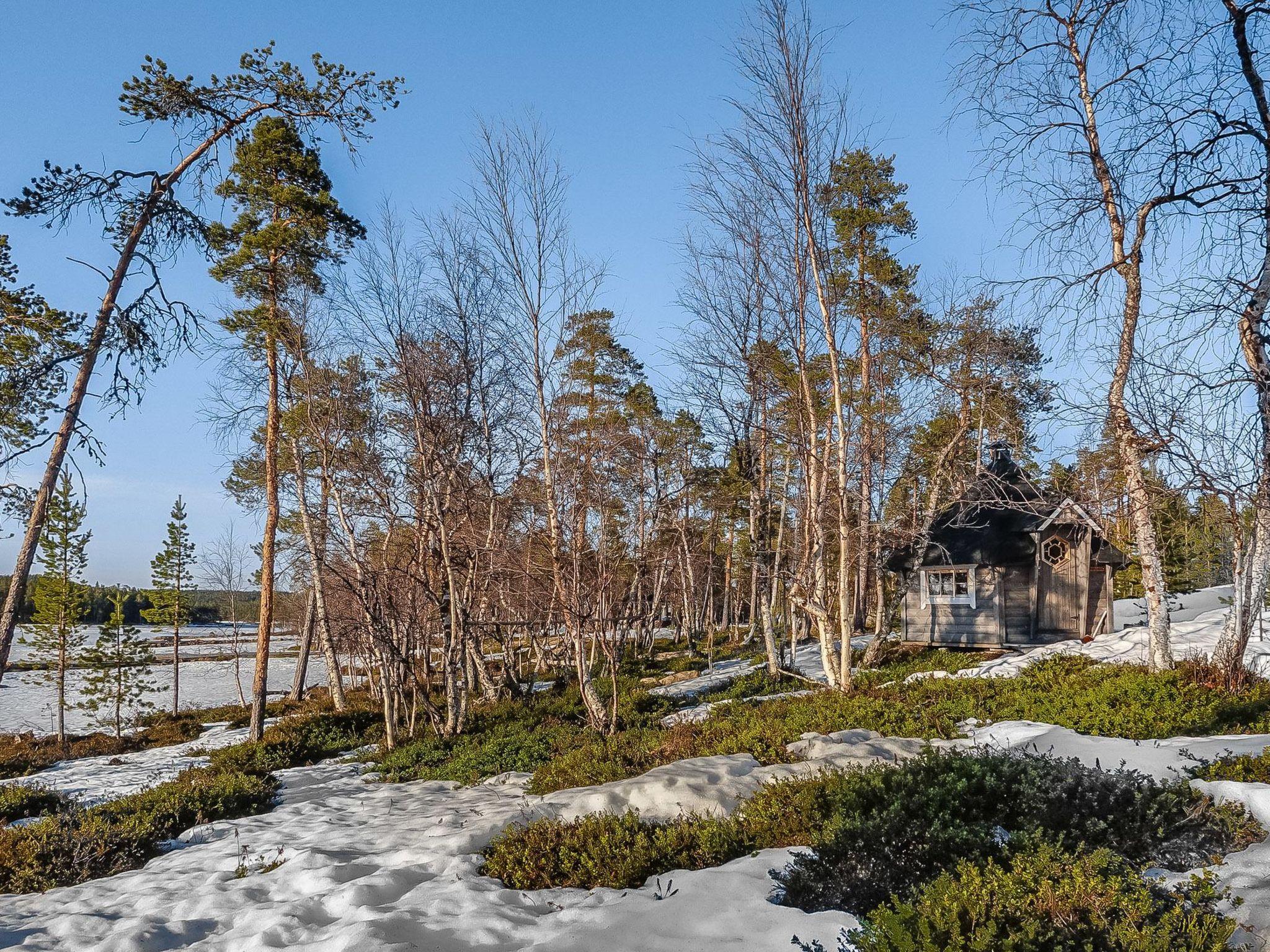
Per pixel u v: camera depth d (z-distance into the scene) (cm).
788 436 2025
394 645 1742
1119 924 402
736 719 1322
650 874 645
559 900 622
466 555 1805
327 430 1870
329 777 1513
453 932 547
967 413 2112
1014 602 2252
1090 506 1572
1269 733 902
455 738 1631
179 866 871
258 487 2695
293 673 5056
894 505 2436
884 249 2148
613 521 2138
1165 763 788
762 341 2016
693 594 3497
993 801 623
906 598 2459
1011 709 1154
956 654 2156
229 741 2234
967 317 2062
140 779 1703
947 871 487
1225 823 587
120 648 2867
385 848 846
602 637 1519
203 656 6225
